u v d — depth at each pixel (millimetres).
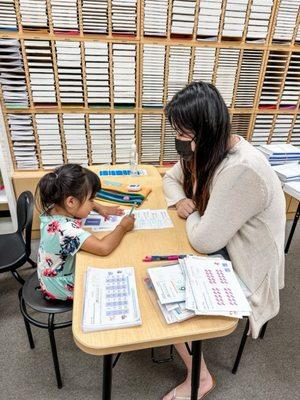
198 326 731
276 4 1910
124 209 1314
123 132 2107
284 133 2402
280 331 1610
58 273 1125
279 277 1085
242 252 986
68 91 1916
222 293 801
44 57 1802
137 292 832
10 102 1877
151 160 2266
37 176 2070
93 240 992
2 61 1788
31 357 1430
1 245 1630
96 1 1701
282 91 2219
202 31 1893
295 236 2482
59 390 1285
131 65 1905
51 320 1140
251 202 874
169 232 1133
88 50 1815
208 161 940
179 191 1363
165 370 1379
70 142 2066
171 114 907
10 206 2086
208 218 935
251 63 2066
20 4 1646
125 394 1271
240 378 1354
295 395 1291
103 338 688
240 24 1919
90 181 1078
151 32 1842
